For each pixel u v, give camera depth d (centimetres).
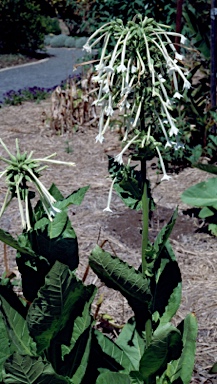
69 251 295
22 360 245
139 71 242
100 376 281
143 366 278
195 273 502
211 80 761
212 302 455
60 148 859
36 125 980
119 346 324
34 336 270
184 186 687
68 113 934
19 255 290
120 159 263
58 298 259
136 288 270
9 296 295
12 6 2027
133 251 539
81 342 285
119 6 1024
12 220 613
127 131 262
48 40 2358
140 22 246
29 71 1744
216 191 558
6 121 1019
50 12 2677
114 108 255
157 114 256
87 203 643
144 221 277
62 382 258
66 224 296
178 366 303
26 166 243
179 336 264
